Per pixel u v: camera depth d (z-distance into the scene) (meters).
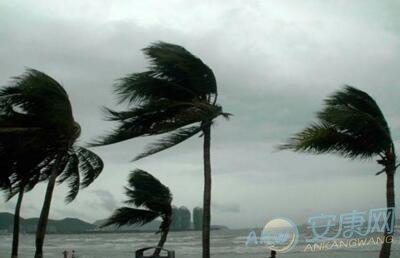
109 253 71.38
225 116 14.21
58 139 15.91
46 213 15.96
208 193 14.02
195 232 167.25
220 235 131.50
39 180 19.05
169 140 13.71
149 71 13.85
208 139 14.13
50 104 15.05
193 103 13.64
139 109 13.55
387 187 12.20
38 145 15.44
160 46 13.84
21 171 16.80
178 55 13.62
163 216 19.16
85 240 140.50
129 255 66.25
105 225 19.19
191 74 13.84
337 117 11.38
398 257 39.91
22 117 15.38
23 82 14.66
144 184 19.00
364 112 11.77
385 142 11.65
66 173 18.52
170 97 14.12
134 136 13.73
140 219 19.00
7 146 15.30
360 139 11.76
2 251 77.25
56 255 69.50
